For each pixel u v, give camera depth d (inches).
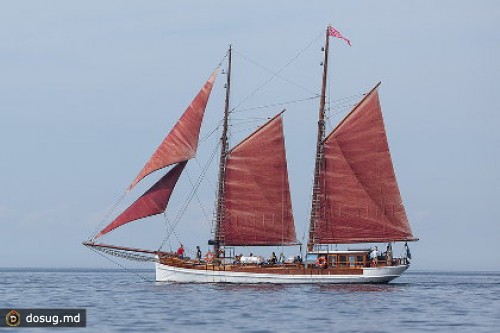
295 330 6978.4
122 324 7347.4
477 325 7470.5
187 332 6815.9
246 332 6830.7
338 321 7677.2
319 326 7268.7
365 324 7470.5
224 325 7293.3
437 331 7022.6
